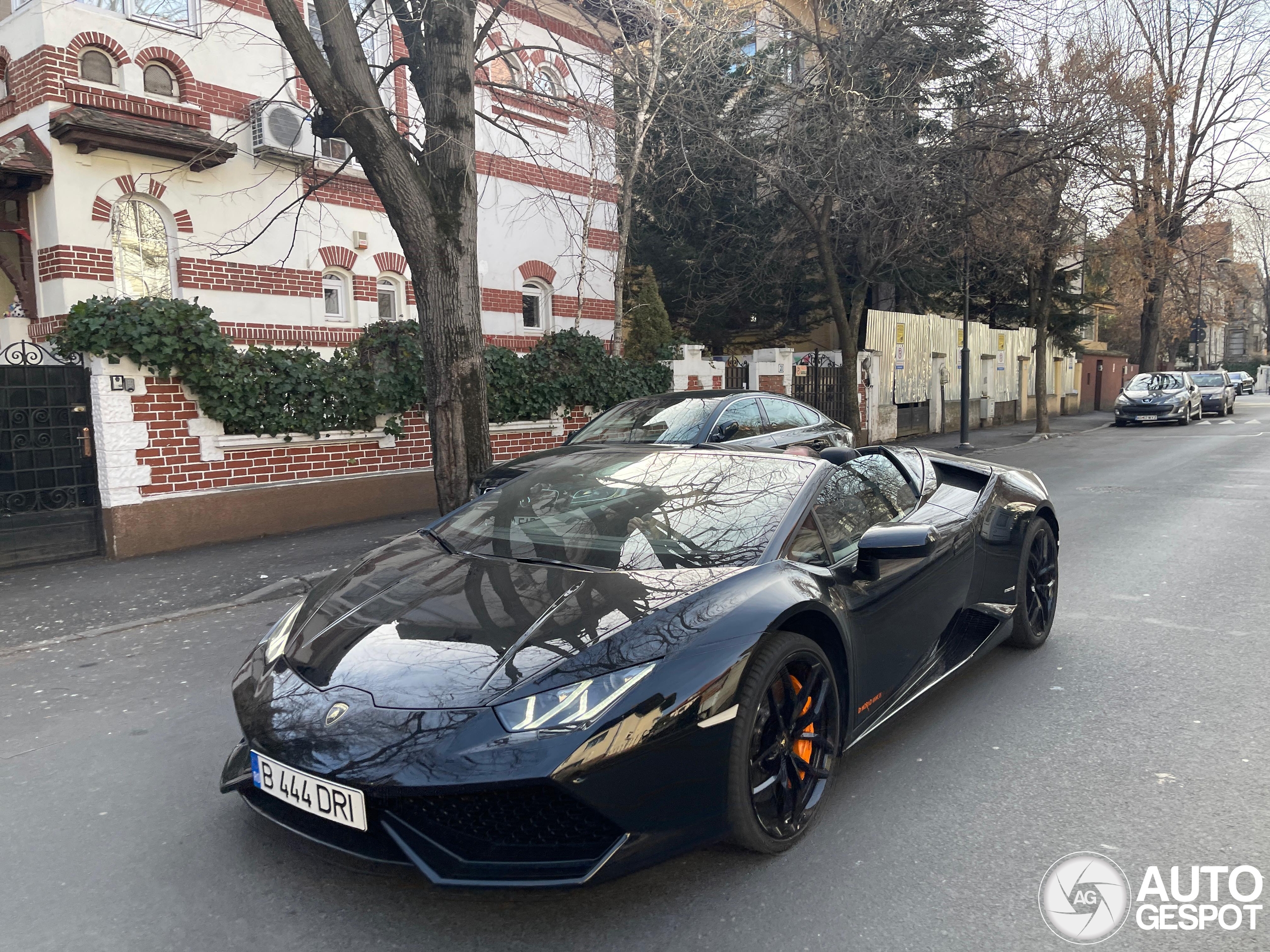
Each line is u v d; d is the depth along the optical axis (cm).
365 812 231
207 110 965
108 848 295
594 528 339
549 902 257
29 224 884
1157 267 2512
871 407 1884
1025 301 2675
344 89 692
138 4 920
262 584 703
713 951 232
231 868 280
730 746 254
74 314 781
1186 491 1125
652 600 276
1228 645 491
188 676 492
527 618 274
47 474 780
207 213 964
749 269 1811
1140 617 551
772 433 817
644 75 1296
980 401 2527
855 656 319
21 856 291
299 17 674
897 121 1396
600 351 1260
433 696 243
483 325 1276
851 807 313
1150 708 402
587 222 1322
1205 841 287
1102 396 3716
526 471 424
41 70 845
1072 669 457
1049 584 499
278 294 1033
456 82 750
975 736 374
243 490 889
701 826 248
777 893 259
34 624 605
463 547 346
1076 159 1506
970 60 1446
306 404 932
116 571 758
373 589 318
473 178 770
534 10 1059
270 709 263
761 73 1490
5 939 244
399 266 1166
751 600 278
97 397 791
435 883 225
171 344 812
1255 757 348
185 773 358
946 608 395
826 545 336
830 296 1502
